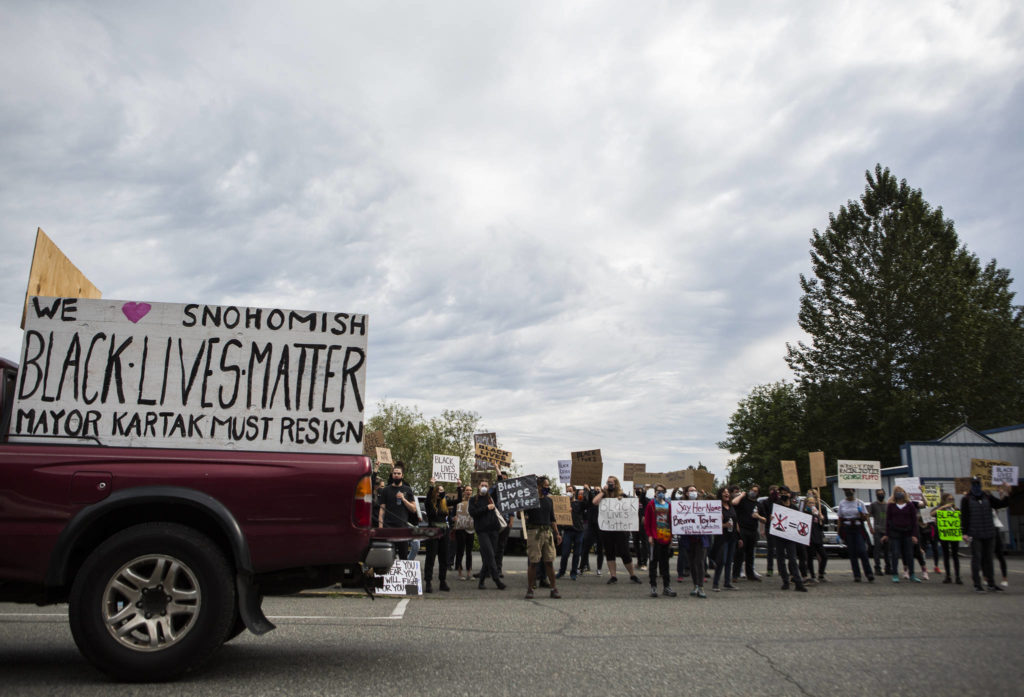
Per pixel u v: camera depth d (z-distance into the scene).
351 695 4.69
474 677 5.30
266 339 5.86
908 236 43.75
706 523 12.25
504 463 18.02
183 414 5.68
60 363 5.65
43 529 5.09
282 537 5.25
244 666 5.62
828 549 23.39
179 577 5.10
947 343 41.03
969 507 13.58
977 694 4.97
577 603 11.08
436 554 13.38
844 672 5.66
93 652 4.91
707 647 6.78
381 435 18.20
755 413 68.31
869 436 42.53
